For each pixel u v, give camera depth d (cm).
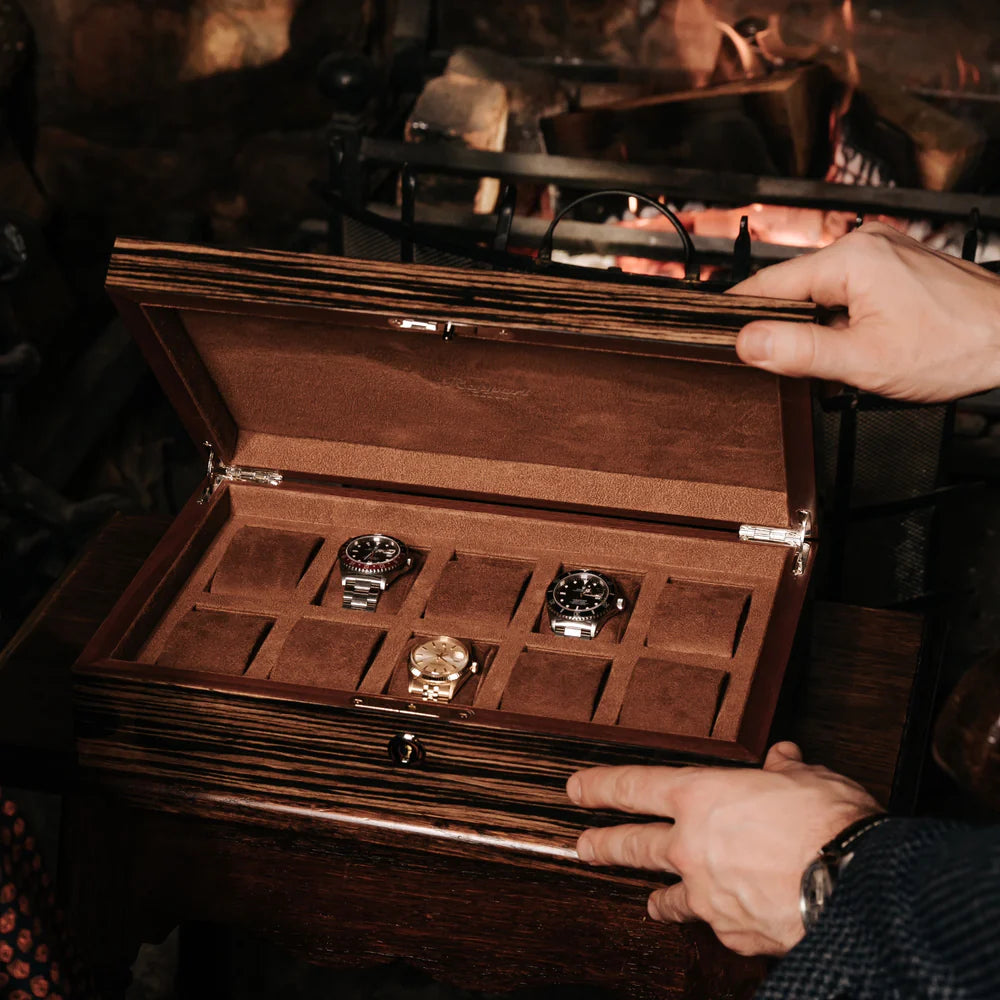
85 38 331
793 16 394
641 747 137
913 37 391
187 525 174
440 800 147
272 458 181
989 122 387
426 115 357
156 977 242
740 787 113
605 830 126
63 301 328
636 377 151
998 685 110
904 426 235
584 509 173
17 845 106
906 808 153
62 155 346
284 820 152
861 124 363
